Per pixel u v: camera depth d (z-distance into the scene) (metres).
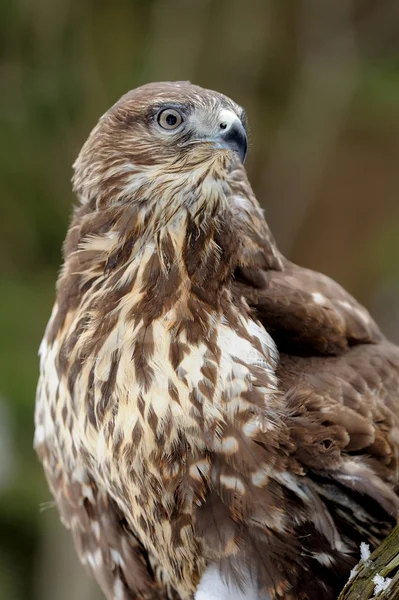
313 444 7.69
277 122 22.47
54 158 21.23
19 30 21.34
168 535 8.03
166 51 21.53
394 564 6.91
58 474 8.78
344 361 8.46
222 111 8.30
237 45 22.00
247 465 7.63
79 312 8.16
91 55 21.45
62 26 21.42
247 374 7.74
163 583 8.77
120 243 8.13
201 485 7.73
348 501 7.83
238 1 21.95
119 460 7.89
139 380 7.75
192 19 21.59
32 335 19.83
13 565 18.89
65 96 21.30
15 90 21.27
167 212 8.10
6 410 18.34
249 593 7.87
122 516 8.59
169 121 8.28
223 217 8.15
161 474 7.78
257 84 22.38
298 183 22.33
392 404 8.25
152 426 7.70
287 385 7.97
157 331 7.81
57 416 8.34
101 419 7.92
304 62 22.50
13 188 21.28
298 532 7.75
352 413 7.90
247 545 7.78
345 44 22.48
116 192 8.27
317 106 22.23
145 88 8.55
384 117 22.09
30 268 21.36
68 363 8.11
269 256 8.63
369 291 22.05
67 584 18.17
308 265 22.77
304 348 8.47
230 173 8.59
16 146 21.23
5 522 18.73
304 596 7.91
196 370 7.69
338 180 22.75
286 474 7.67
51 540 18.38
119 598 9.02
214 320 7.89
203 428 7.64
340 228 22.80
